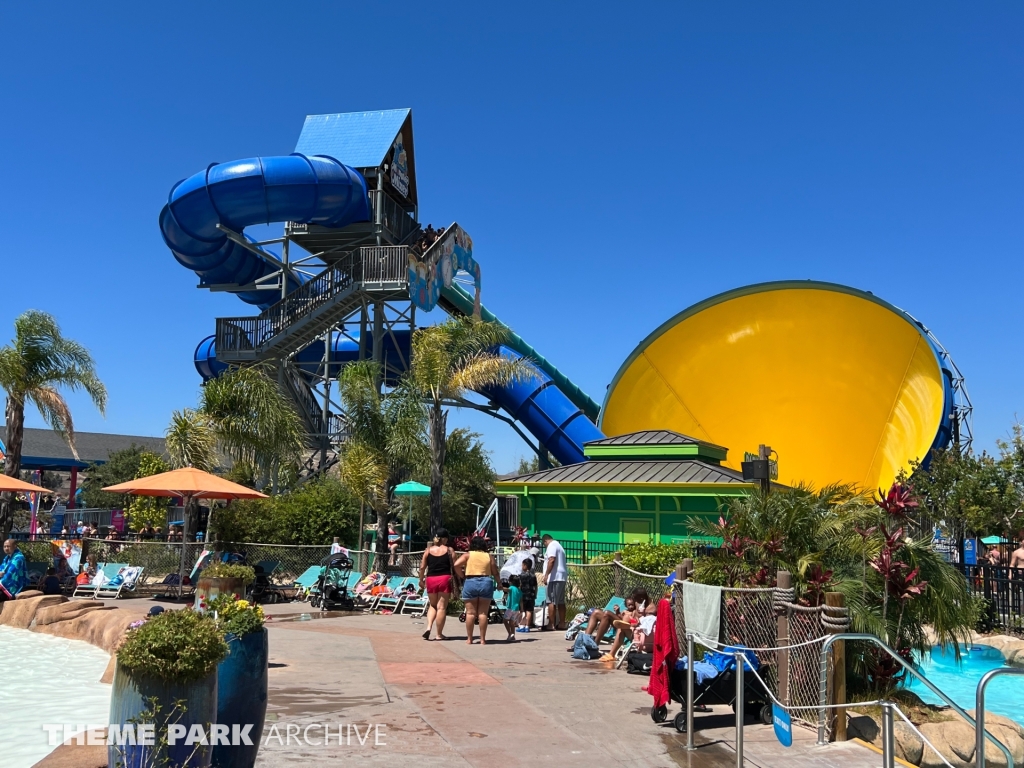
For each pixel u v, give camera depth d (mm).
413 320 30953
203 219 28000
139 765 4355
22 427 23844
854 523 9719
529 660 10984
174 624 4633
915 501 9398
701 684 7664
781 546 9156
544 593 15570
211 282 32219
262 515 22547
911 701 8883
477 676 9648
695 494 18938
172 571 19984
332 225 29703
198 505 22844
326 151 30781
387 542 24406
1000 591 15977
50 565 19984
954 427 27984
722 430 34500
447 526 34500
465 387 23391
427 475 25359
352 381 23719
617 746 6824
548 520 21297
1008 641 14359
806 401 33844
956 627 9492
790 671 7844
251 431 22547
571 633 12039
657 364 34062
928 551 9500
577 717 7754
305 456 31125
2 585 14969
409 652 11359
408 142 32656
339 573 17578
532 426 33812
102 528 30953
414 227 33469
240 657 5395
